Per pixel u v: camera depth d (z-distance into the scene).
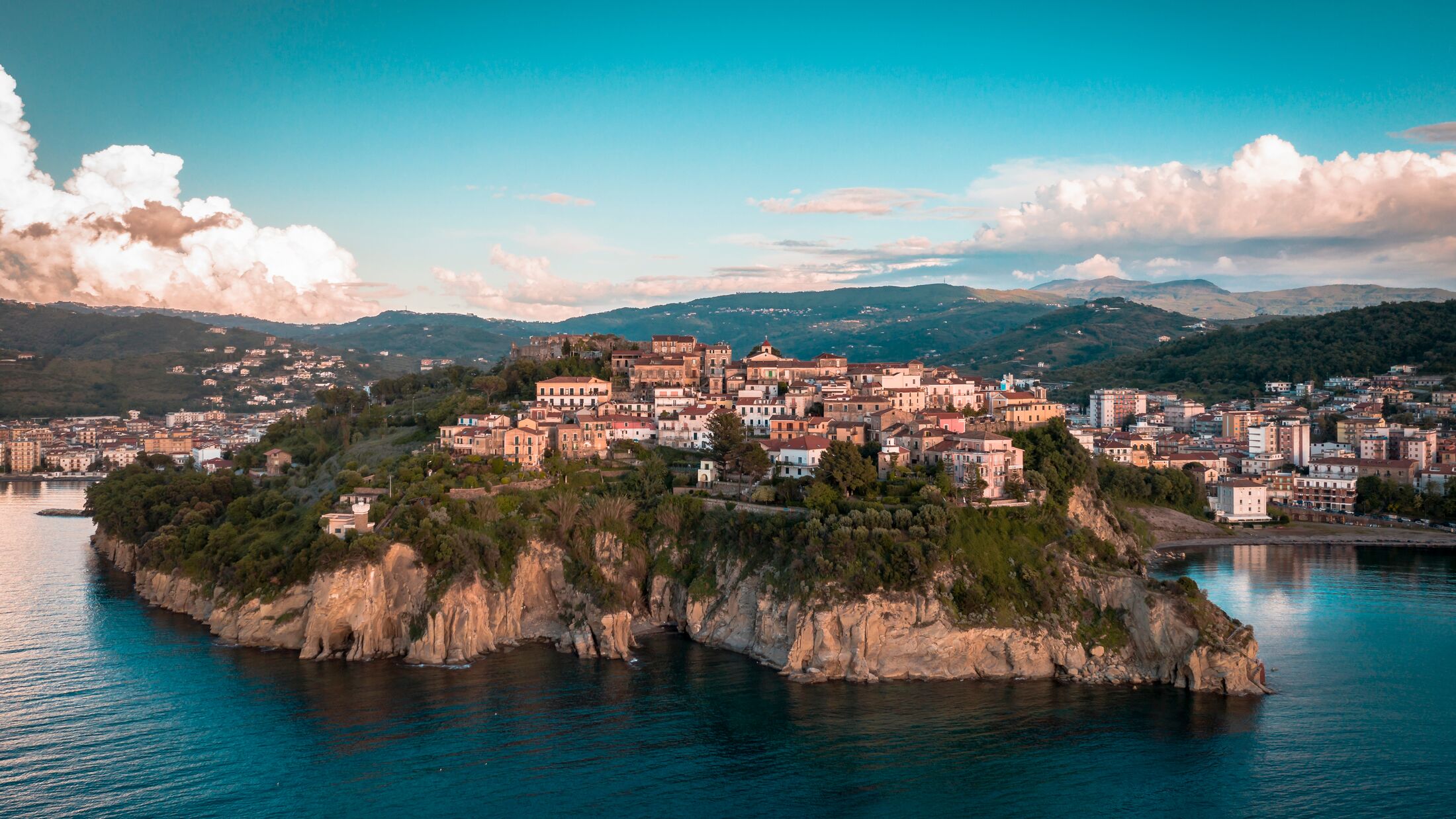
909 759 150.25
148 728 160.38
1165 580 197.50
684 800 137.50
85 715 165.38
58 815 132.75
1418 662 193.12
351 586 198.12
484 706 170.50
